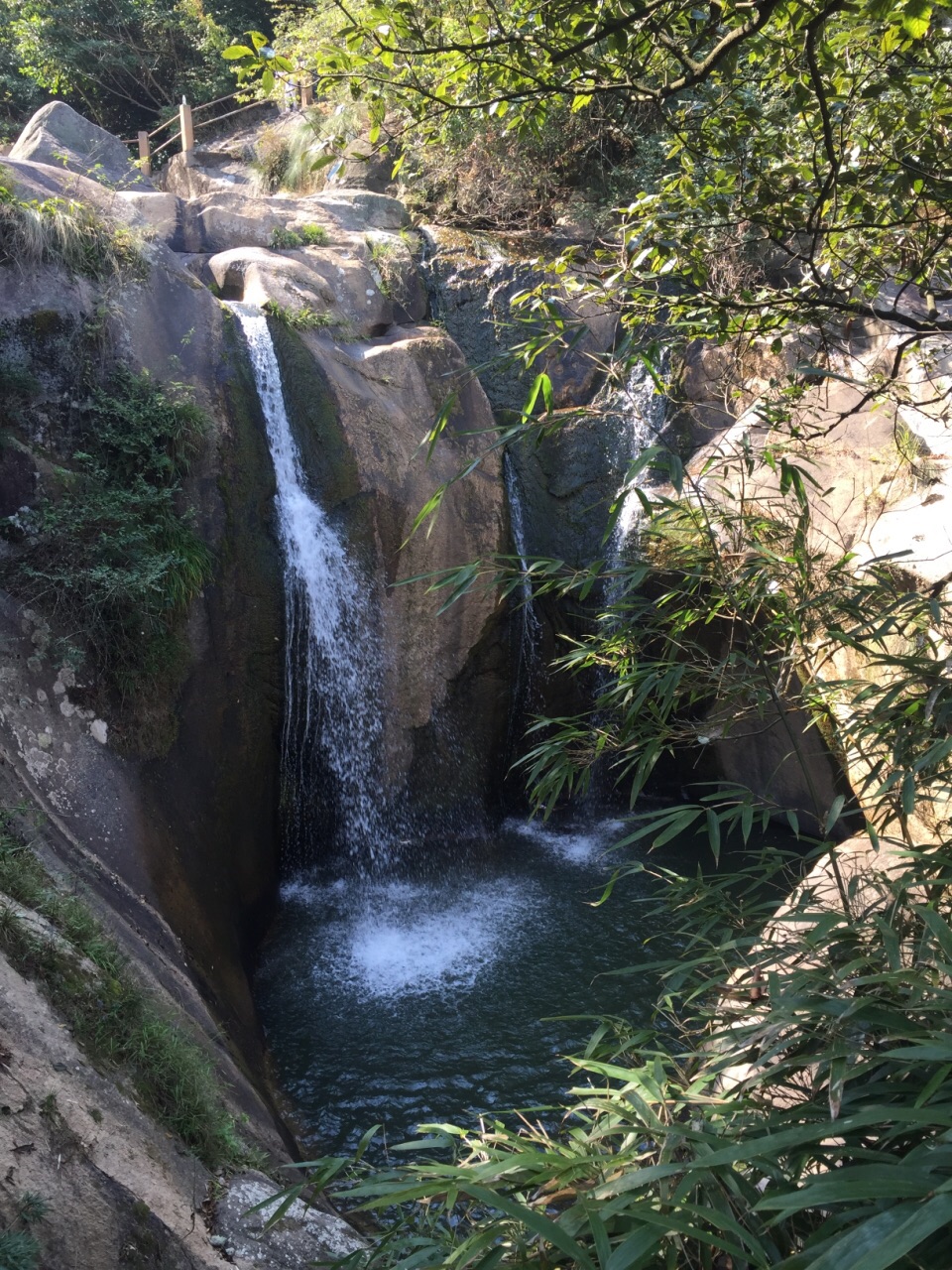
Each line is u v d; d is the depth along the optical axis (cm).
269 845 849
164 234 1066
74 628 659
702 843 1009
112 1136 335
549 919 865
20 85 2164
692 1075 297
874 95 293
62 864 517
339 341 997
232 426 830
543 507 1159
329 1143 588
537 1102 627
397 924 855
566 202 1338
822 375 336
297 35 1095
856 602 335
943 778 296
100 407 729
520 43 271
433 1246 222
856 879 290
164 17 2094
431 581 970
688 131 337
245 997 665
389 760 964
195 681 745
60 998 384
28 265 736
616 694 363
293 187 1382
